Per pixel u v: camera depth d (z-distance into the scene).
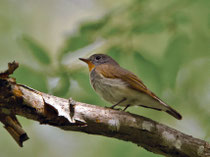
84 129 7.43
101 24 10.85
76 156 14.08
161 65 11.05
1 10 14.80
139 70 10.92
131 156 11.74
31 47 9.80
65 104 7.09
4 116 6.62
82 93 10.47
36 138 14.56
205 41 11.75
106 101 10.54
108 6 16.61
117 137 7.75
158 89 10.75
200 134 13.05
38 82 9.40
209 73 13.31
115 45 11.09
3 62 13.40
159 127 7.85
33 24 16.44
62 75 10.02
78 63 10.41
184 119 13.45
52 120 6.87
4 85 6.33
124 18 11.20
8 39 13.84
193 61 12.60
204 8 11.09
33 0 16.69
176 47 10.99
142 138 7.79
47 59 9.84
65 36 10.91
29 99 6.60
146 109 13.27
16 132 6.66
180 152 7.88
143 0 11.12
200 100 13.39
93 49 10.80
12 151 14.05
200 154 7.84
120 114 7.66
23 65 9.41
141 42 12.78
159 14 11.17
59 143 14.60
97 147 13.27
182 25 11.38
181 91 13.17
